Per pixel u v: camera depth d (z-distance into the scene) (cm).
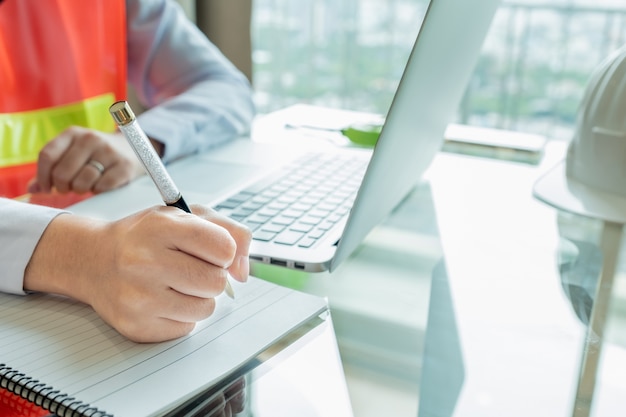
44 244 46
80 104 98
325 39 320
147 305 40
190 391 36
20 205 50
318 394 38
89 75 99
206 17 169
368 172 48
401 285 54
